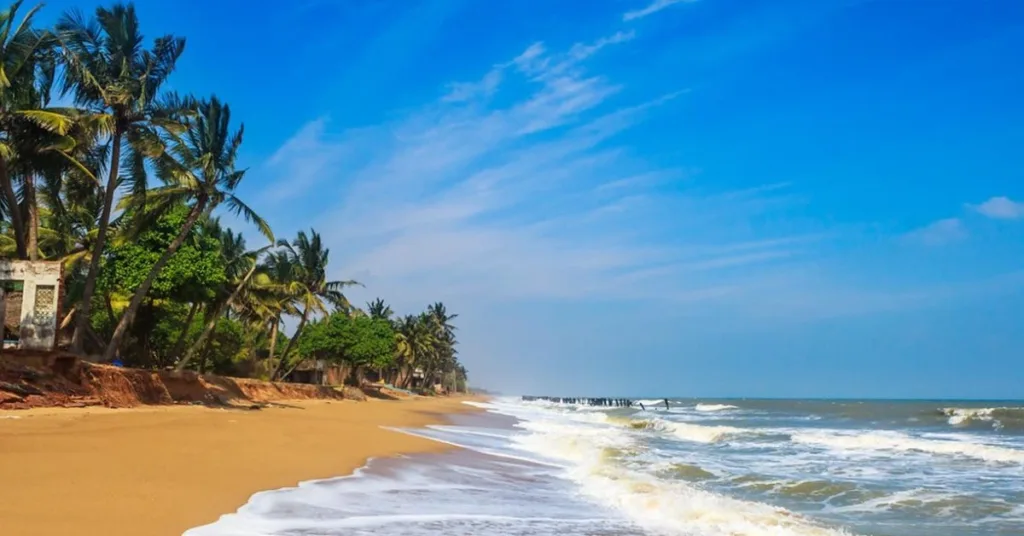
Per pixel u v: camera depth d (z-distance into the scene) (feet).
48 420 50.44
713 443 98.58
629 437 103.81
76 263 104.01
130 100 75.82
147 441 43.62
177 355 123.75
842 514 41.78
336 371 265.95
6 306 69.05
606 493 42.24
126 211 101.91
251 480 34.81
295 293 153.69
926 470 65.98
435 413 142.10
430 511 32.65
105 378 71.20
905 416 206.18
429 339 343.26
